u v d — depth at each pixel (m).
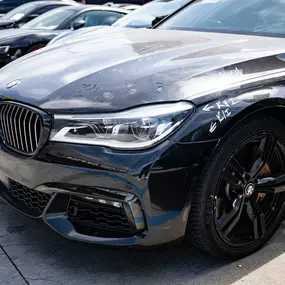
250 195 2.50
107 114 2.12
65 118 2.17
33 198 2.49
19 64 2.98
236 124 2.23
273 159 2.62
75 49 3.06
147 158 2.05
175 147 2.08
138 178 2.04
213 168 2.20
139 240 2.16
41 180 2.25
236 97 2.25
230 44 2.81
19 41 6.68
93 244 2.23
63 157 2.15
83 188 2.16
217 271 2.43
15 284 2.29
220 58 2.49
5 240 2.68
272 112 2.45
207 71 2.33
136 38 3.19
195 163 2.12
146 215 2.11
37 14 8.67
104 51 2.85
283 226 2.93
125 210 2.12
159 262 2.50
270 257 2.57
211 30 3.44
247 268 2.46
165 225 2.15
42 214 2.34
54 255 2.54
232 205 2.41
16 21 8.18
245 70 2.40
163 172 2.06
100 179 2.10
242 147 2.33
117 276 2.37
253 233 2.55
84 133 2.13
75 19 7.53
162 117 2.09
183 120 2.11
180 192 2.12
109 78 2.36
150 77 2.30
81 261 2.50
